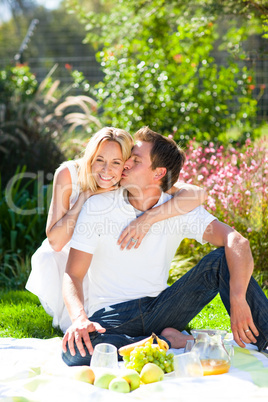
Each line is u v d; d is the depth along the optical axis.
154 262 2.32
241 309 2.14
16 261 4.20
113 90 5.80
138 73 5.71
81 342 2.01
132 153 2.36
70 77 7.91
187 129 5.68
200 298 2.33
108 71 5.90
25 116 6.19
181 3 5.82
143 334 2.32
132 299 2.30
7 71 6.65
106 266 2.31
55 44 17.34
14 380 1.92
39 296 2.59
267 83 7.30
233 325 2.17
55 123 6.20
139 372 1.93
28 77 6.74
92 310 2.34
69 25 18.12
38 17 19.52
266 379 1.84
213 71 5.91
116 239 2.28
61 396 1.67
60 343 2.39
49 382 1.82
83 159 2.45
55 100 6.33
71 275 2.21
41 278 2.53
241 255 2.20
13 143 6.04
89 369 1.88
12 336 2.66
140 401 1.64
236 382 1.80
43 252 2.54
